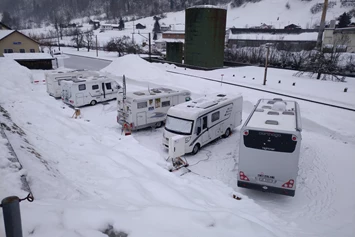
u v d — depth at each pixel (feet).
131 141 43.83
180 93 55.16
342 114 57.41
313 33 187.01
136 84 90.94
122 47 208.03
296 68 127.34
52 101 69.05
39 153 26.20
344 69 113.19
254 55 150.92
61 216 13.32
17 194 15.08
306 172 35.91
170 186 26.78
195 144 41.14
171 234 13.23
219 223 15.24
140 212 15.06
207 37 125.90
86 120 55.52
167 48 153.79
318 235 22.74
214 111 43.86
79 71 79.77
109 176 26.27
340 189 32.07
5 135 24.13
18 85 79.20
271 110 36.19
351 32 150.92
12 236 8.73
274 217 25.40
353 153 41.29
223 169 37.29
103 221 13.43
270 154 28.99
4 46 145.48
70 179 22.66
